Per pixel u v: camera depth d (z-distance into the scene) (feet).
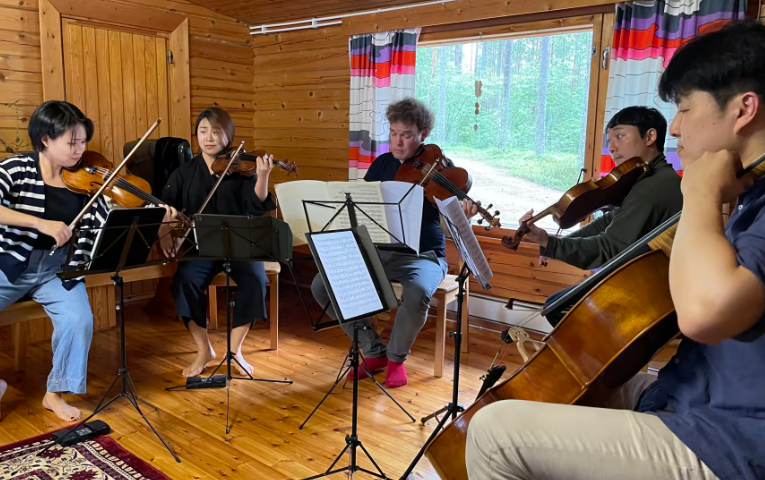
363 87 12.58
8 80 10.78
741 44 3.02
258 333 11.40
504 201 11.76
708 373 3.26
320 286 9.14
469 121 12.03
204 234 7.61
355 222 6.51
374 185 7.66
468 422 4.40
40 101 11.31
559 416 3.39
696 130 3.20
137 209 6.80
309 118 14.16
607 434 3.26
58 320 7.57
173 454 6.75
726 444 3.03
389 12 12.08
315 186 7.79
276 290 10.30
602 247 6.30
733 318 2.65
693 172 3.01
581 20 10.13
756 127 3.09
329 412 8.02
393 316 11.05
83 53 11.75
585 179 10.44
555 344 4.11
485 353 10.36
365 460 6.79
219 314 12.26
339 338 11.19
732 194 2.94
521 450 3.35
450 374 9.40
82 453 6.74
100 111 12.15
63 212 7.97
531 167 11.33
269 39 14.74
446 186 8.84
